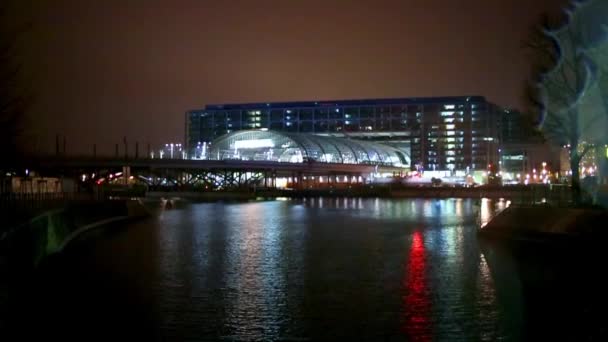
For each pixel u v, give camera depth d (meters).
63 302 26.17
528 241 45.19
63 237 45.19
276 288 28.94
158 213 92.06
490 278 31.45
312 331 21.81
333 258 39.09
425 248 44.22
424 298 26.72
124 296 27.33
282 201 143.88
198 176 182.50
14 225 31.19
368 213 91.75
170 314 24.11
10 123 40.00
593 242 38.47
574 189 48.31
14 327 22.48
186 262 37.16
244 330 21.98
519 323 22.66
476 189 159.38
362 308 24.98
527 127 54.09
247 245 46.59
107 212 67.00
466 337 21.05
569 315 23.67
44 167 106.75
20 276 29.41
